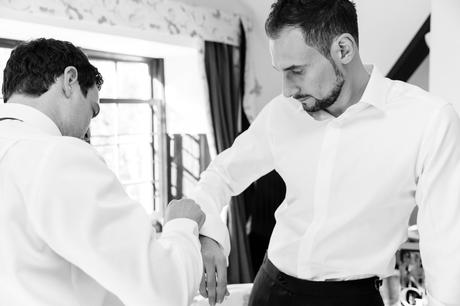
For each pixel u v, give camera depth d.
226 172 1.20
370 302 1.06
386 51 3.47
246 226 3.88
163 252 0.80
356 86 1.02
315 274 1.09
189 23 3.30
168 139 3.69
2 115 0.84
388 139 0.99
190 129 3.58
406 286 2.31
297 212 1.13
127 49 3.31
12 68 0.89
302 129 1.09
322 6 0.91
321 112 1.08
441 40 2.57
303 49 0.91
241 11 3.78
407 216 1.04
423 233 0.92
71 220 0.73
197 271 0.85
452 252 0.86
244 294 1.74
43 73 0.87
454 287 0.85
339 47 0.93
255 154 1.20
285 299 1.12
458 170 0.89
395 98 0.99
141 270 0.76
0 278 0.74
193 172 3.65
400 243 1.06
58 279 0.77
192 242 0.88
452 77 2.54
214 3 3.54
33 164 0.75
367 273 1.06
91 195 0.75
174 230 0.90
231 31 3.63
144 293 0.76
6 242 0.73
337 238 1.05
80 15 2.70
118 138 3.47
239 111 3.81
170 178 3.70
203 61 3.39
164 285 0.78
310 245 1.08
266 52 3.93
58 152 0.76
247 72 3.78
